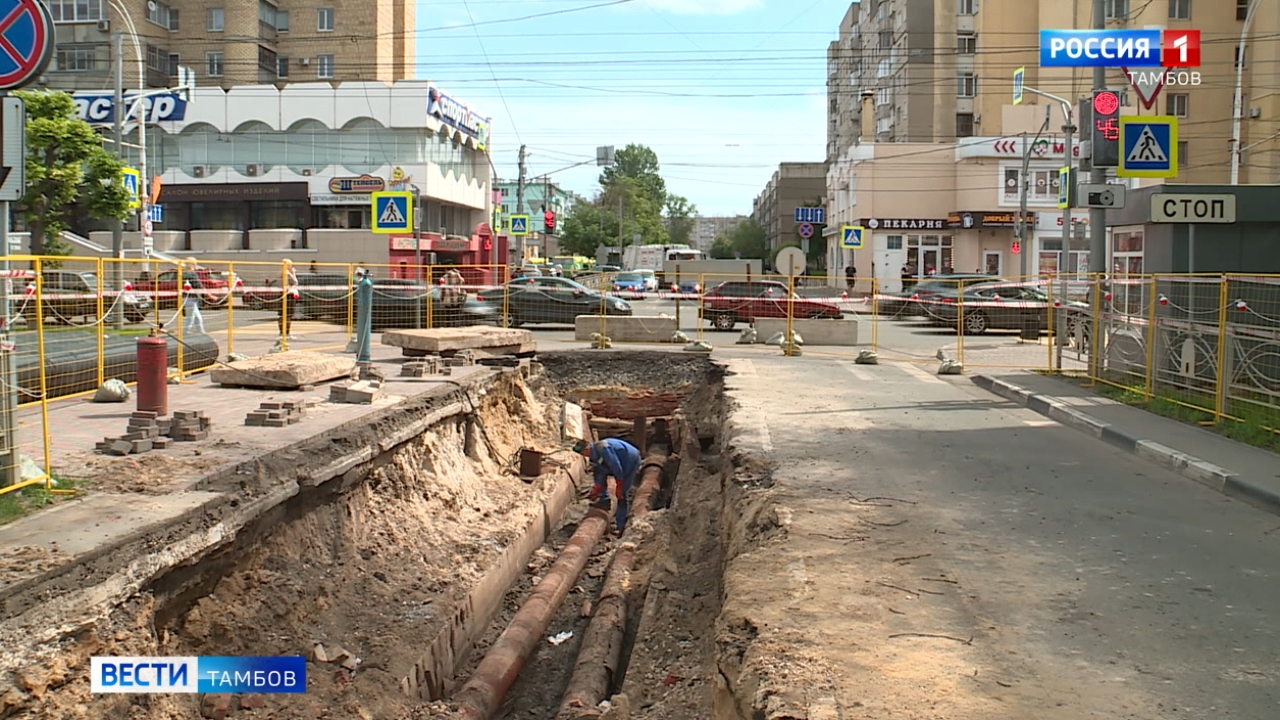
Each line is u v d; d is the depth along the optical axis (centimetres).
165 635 622
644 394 1917
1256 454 959
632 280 4906
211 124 4366
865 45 7325
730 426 1216
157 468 754
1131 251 1653
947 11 5694
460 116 4812
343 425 969
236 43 5078
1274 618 542
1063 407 1275
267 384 1223
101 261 1184
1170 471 940
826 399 1438
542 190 11856
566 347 2152
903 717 418
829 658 482
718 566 855
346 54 5303
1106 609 556
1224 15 4491
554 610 1013
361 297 1438
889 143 5259
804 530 719
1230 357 1139
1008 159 4941
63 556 543
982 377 1652
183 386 1250
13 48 667
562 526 1388
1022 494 842
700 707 615
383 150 4353
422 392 1247
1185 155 4531
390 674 757
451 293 2516
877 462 976
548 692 852
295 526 815
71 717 505
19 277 806
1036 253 4981
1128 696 441
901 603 564
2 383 663
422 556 989
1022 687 450
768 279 2784
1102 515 771
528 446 1573
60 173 2438
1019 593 583
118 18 4803
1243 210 1398
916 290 3048
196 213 4456
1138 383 1431
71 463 767
